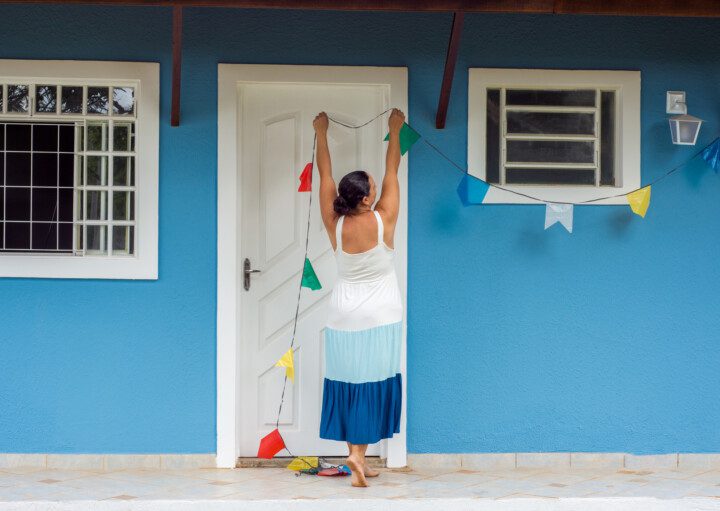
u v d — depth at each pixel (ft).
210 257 19.62
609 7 17.71
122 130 19.66
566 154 20.17
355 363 17.83
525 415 20.01
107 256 19.60
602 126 20.20
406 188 19.72
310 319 20.18
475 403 19.93
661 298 20.16
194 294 19.62
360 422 17.74
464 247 19.88
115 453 19.58
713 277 20.04
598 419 20.10
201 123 19.56
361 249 17.69
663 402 20.15
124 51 19.45
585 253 20.06
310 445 20.20
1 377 19.51
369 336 17.80
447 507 16.85
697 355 20.21
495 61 19.84
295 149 20.13
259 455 18.94
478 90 19.79
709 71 20.13
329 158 18.62
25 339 19.49
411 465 19.84
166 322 19.60
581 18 19.93
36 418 19.52
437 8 17.48
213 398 19.63
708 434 20.21
